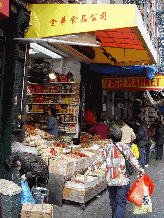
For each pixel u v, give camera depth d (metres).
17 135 5.45
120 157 3.75
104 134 9.38
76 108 9.63
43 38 5.36
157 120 12.53
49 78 9.52
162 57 24.48
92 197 5.32
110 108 13.36
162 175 8.22
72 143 7.54
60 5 5.26
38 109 9.94
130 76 10.72
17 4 5.12
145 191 3.78
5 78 5.32
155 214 4.79
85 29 5.09
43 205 3.78
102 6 5.00
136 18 4.88
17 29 5.29
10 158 3.83
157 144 11.92
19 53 5.32
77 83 9.66
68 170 5.18
